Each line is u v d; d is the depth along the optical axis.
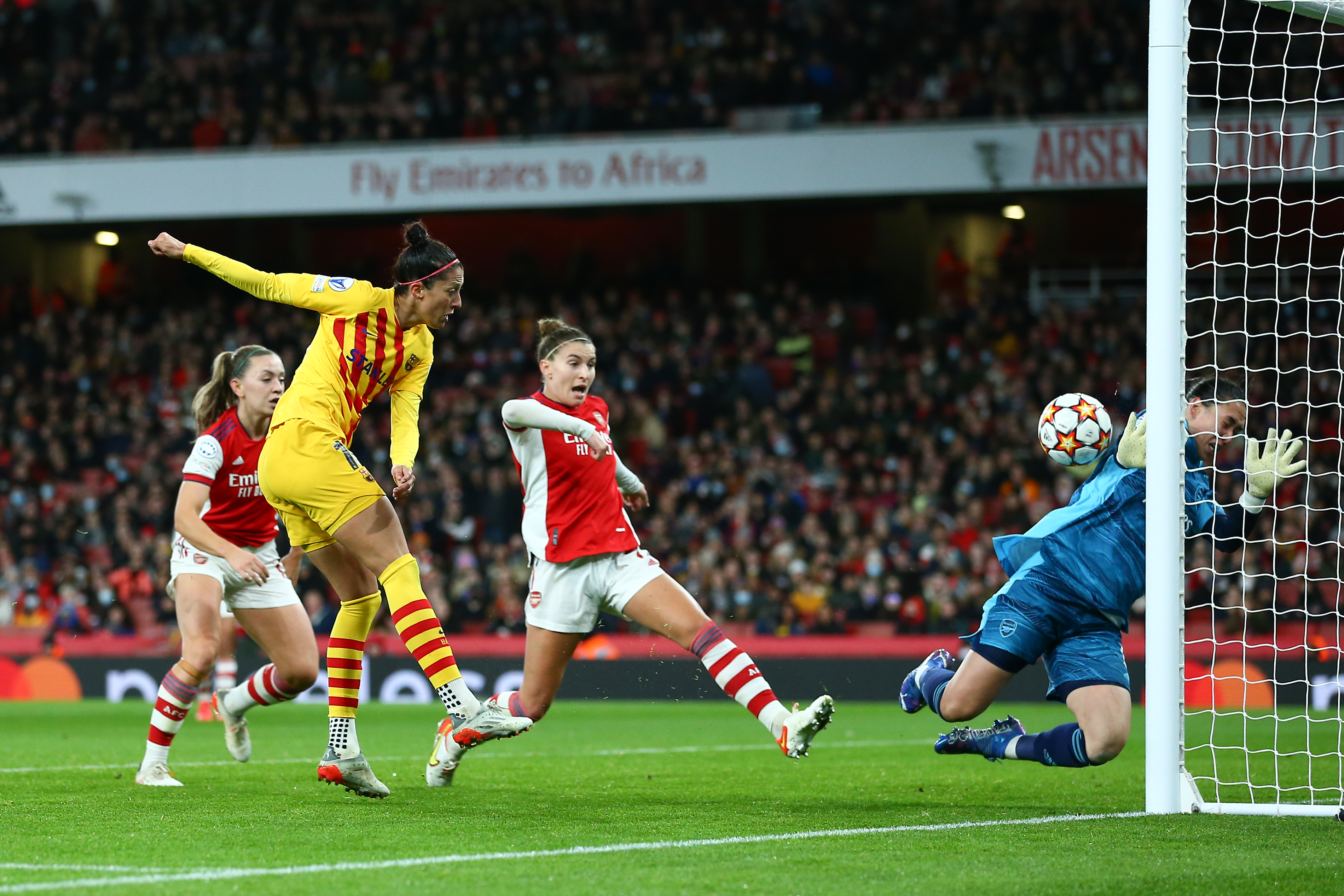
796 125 44.06
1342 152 36.88
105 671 35.81
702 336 49.50
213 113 50.19
